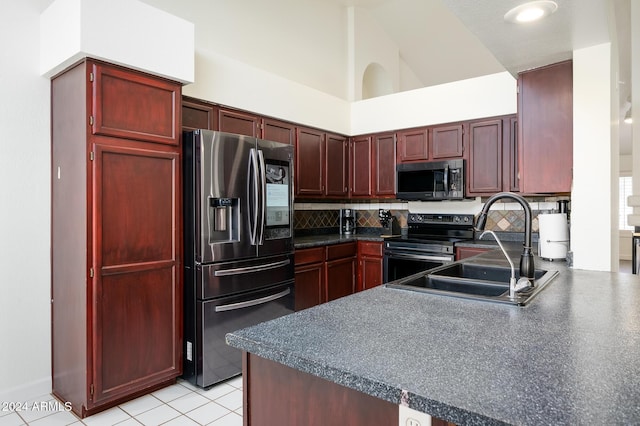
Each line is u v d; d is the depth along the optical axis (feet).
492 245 11.48
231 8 11.99
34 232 8.01
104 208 7.32
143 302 7.90
